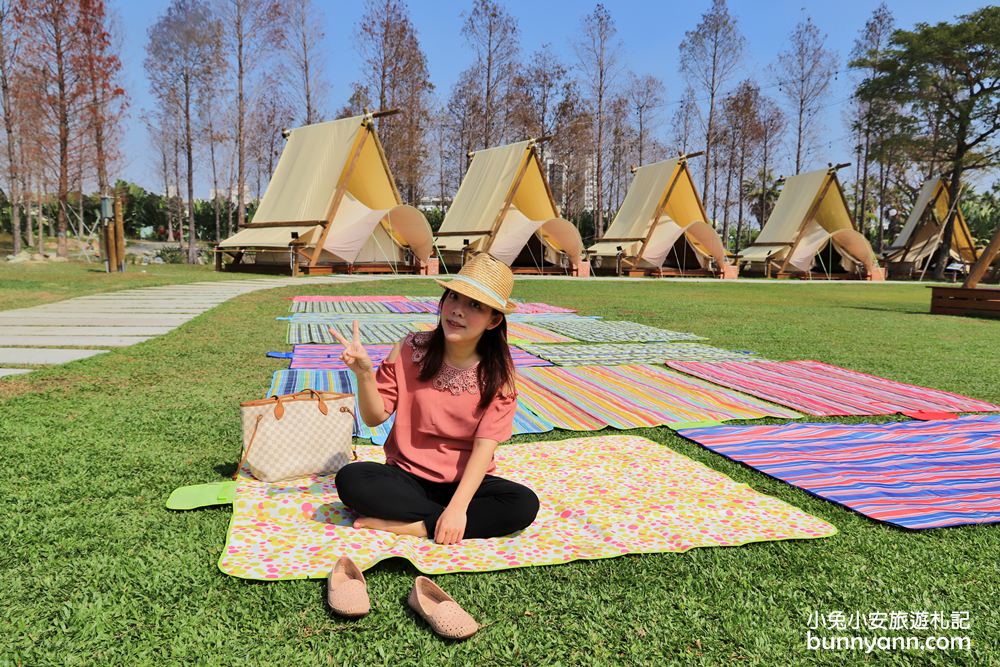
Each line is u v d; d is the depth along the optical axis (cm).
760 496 333
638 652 204
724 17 4094
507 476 355
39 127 2823
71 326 893
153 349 714
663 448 412
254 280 1972
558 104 4131
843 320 1260
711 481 353
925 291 2489
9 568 239
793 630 219
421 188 4366
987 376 703
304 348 743
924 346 924
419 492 285
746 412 519
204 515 290
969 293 1378
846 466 392
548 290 1961
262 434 319
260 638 204
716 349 852
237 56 3244
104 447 381
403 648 202
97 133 2941
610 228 3506
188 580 235
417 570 248
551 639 209
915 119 3744
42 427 416
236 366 634
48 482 324
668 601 233
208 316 1024
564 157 4350
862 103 4206
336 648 201
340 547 258
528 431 451
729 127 4531
